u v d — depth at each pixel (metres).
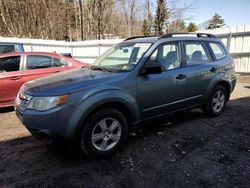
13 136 4.15
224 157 3.29
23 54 5.79
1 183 2.76
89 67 4.13
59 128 2.89
